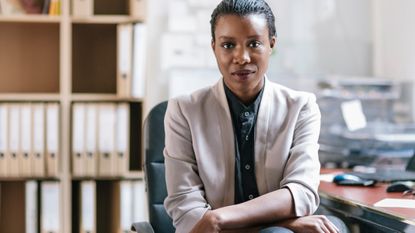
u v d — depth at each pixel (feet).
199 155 4.53
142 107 9.65
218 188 4.50
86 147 9.38
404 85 10.37
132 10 9.57
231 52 4.31
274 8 10.96
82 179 9.65
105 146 9.39
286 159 4.52
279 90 4.76
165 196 5.42
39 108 9.30
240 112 4.57
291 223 4.14
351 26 11.17
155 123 5.57
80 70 10.29
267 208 4.11
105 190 10.15
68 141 9.50
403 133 9.74
